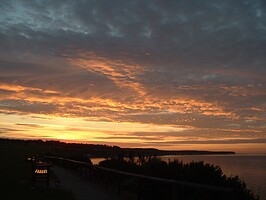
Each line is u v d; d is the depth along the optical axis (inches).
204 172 418.9
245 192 376.8
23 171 842.8
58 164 1409.9
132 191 569.6
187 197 398.6
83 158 1111.0
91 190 578.2
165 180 388.8
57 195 497.4
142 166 627.8
